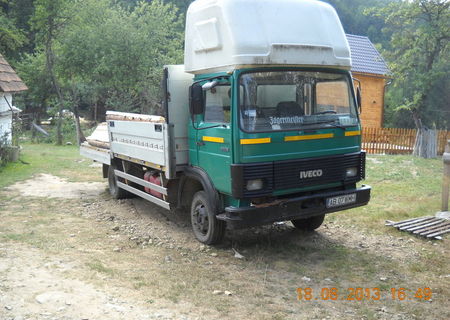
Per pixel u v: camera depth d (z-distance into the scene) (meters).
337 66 6.14
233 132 5.44
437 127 32.47
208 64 5.91
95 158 10.19
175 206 7.16
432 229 7.10
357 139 6.37
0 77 16.55
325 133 5.95
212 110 5.99
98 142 10.29
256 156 5.46
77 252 6.03
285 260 5.96
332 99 6.15
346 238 6.92
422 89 23.97
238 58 5.39
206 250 6.28
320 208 5.97
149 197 7.76
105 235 6.94
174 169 6.62
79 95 35.84
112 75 24.55
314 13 6.05
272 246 6.52
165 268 5.56
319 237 6.96
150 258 5.94
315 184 5.93
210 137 5.97
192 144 6.49
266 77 5.62
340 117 6.17
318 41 5.91
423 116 32.69
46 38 24.72
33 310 4.19
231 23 5.49
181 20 28.41
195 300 4.62
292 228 7.45
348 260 5.96
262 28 5.58
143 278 5.18
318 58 5.89
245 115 5.46
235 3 5.58
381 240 6.80
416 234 6.93
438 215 7.86
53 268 5.33
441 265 5.77
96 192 10.40
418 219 7.65
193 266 5.66
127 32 24.00
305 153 5.81
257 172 5.48
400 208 8.52
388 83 26.25
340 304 4.65
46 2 22.84
